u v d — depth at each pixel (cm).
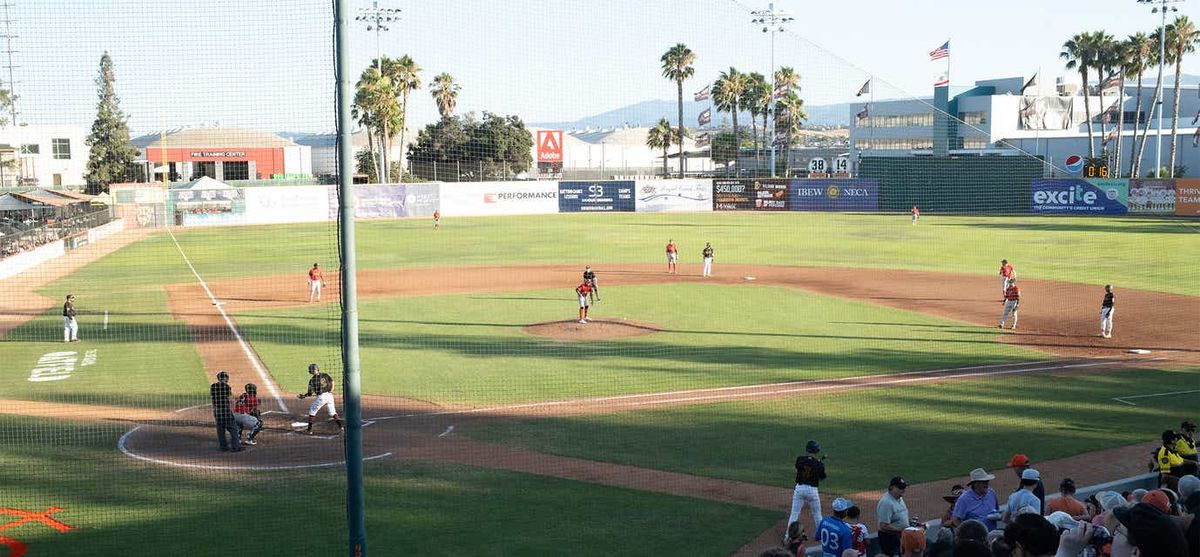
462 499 1734
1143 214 8569
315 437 2142
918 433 2167
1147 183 8519
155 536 1570
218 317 3831
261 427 2111
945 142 9019
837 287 4644
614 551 1494
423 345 3203
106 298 4384
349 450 1197
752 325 3600
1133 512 549
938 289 4553
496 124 6288
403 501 1723
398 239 7262
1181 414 2333
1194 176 10381
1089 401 2467
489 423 2256
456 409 2381
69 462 1962
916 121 9038
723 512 1672
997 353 3091
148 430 2203
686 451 2031
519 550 1496
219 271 5422
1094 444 2078
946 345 3219
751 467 1923
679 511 1677
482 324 3619
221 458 1988
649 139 10262
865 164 9344
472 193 9712
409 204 9369
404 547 1507
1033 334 3425
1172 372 2819
